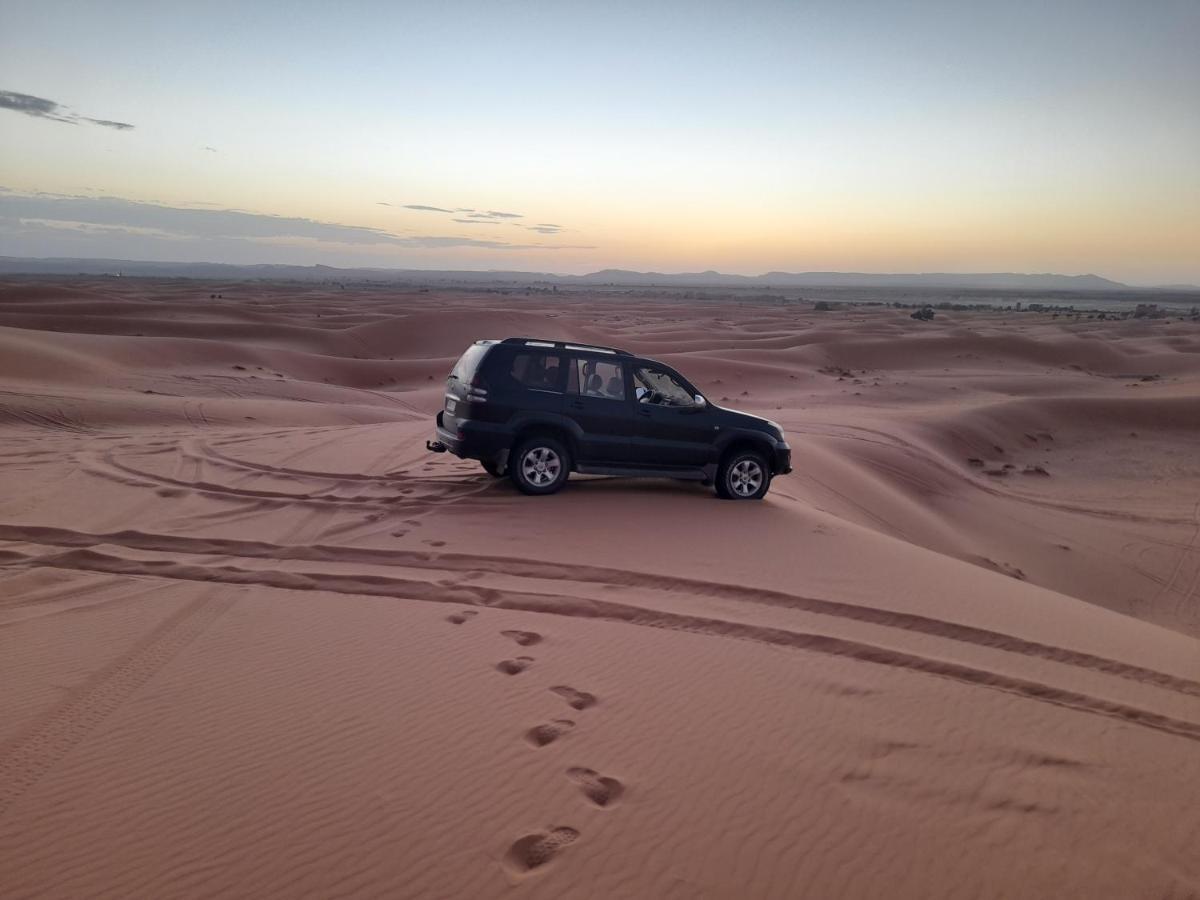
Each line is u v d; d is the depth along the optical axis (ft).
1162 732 16.71
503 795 12.98
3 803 12.17
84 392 80.02
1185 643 25.23
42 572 22.84
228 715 15.21
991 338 255.09
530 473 34.04
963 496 76.74
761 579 25.20
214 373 122.31
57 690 15.92
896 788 13.78
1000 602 25.41
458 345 213.46
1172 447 116.57
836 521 35.47
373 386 152.87
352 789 12.95
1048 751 15.44
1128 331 346.95
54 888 10.48
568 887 10.93
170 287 574.56
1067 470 102.37
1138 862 12.11
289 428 55.36
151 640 18.60
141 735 14.34
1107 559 62.23
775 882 11.28
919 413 121.70
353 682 16.85
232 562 24.48
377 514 30.35
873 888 11.27
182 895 10.43
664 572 25.25
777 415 115.44
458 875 11.05
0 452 40.96
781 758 14.56
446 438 34.24
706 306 602.85
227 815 12.14
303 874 10.92
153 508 30.12
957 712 16.90
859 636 21.01
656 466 35.45
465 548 26.73
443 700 16.21
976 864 11.87
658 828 12.31
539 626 20.47
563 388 34.09
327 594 22.12
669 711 16.15
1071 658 20.88
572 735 15.02
